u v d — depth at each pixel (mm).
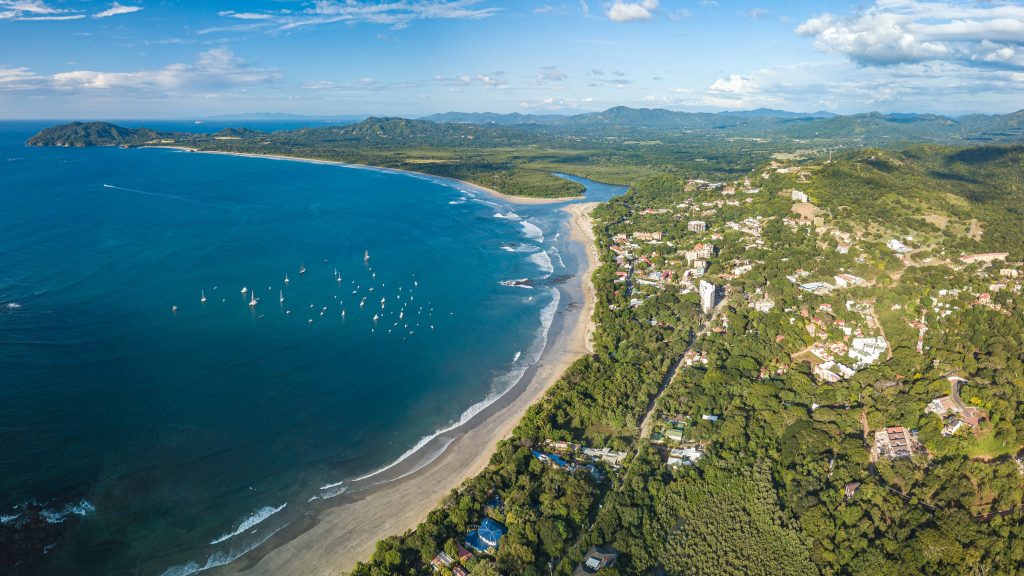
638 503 121938
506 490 128375
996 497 113250
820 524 112750
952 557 101438
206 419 151625
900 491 120562
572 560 108500
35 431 140875
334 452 142625
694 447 142250
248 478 131750
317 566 109750
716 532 115562
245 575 107125
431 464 139875
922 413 140875
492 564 106438
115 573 106438
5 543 109438
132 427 145875
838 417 146000
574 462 137750
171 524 117562
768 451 138875
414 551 111750
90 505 120625
